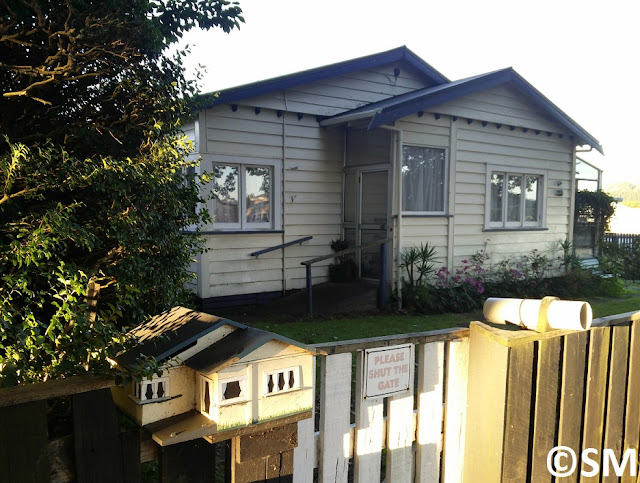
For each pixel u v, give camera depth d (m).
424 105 8.72
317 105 9.45
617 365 2.85
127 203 2.93
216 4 3.83
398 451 2.27
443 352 2.39
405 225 9.23
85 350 1.63
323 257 8.23
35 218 2.70
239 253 8.73
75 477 1.40
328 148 9.71
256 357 1.60
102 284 2.94
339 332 7.03
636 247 15.52
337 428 2.06
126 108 3.55
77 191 3.07
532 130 11.12
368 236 9.47
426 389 2.35
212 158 8.35
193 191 3.38
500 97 10.35
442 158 9.77
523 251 11.31
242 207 8.80
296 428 1.78
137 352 1.60
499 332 2.33
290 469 1.79
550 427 2.51
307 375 1.76
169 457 1.56
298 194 9.38
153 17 3.61
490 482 2.34
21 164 2.54
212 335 1.66
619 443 2.94
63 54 3.27
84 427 1.41
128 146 3.62
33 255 2.41
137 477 1.52
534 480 2.48
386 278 8.95
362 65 9.81
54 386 1.36
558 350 2.49
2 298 2.35
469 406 2.44
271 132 8.98
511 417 2.30
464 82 9.36
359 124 9.14
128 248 2.97
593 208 15.38
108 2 3.27
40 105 3.61
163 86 3.46
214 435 1.53
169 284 3.21
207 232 8.33
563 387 2.57
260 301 8.98
